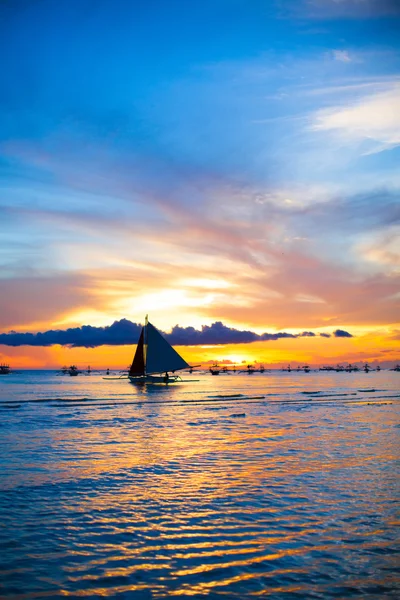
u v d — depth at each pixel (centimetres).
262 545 1259
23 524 1420
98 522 1439
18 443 3012
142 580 1072
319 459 2380
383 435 3259
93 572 1109
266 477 1988
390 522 1425
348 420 4303
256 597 999
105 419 4581
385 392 9669
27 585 1044
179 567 1134
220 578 1080
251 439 3114
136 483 1906
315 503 1606
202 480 1947
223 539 1300
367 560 1170
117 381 19212
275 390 10831
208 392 9962
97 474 2078
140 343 11269
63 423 4231
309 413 5075
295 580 1070
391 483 1870
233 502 1628
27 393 9744
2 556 1190
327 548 1238
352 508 1551
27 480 1967
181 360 10850
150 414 5112
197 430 3647
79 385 14412
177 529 1377
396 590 1029
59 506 1600
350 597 1000
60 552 1217
